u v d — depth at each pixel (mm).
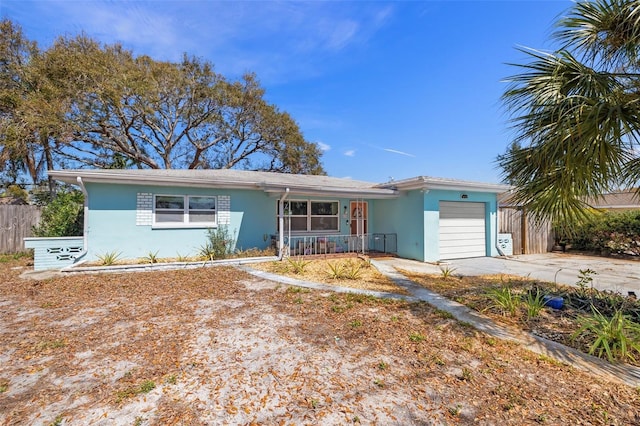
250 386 2979
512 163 5023
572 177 4176
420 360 3512
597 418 2518
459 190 11742
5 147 14883
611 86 4078
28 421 2471
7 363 3396
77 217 10898
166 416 2539
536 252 13758
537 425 2439
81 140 18609
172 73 20500
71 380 3062
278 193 10539
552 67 4289
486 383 3047
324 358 3553
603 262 11070
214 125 23547
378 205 13477
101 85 16938
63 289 6504
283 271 8664
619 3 3855
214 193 10773
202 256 10195
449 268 9703
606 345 3533
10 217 11438
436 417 2537
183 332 4277
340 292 6449
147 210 9852
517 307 5262
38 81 16016
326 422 2475
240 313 5094
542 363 3455
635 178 4629
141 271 8445
